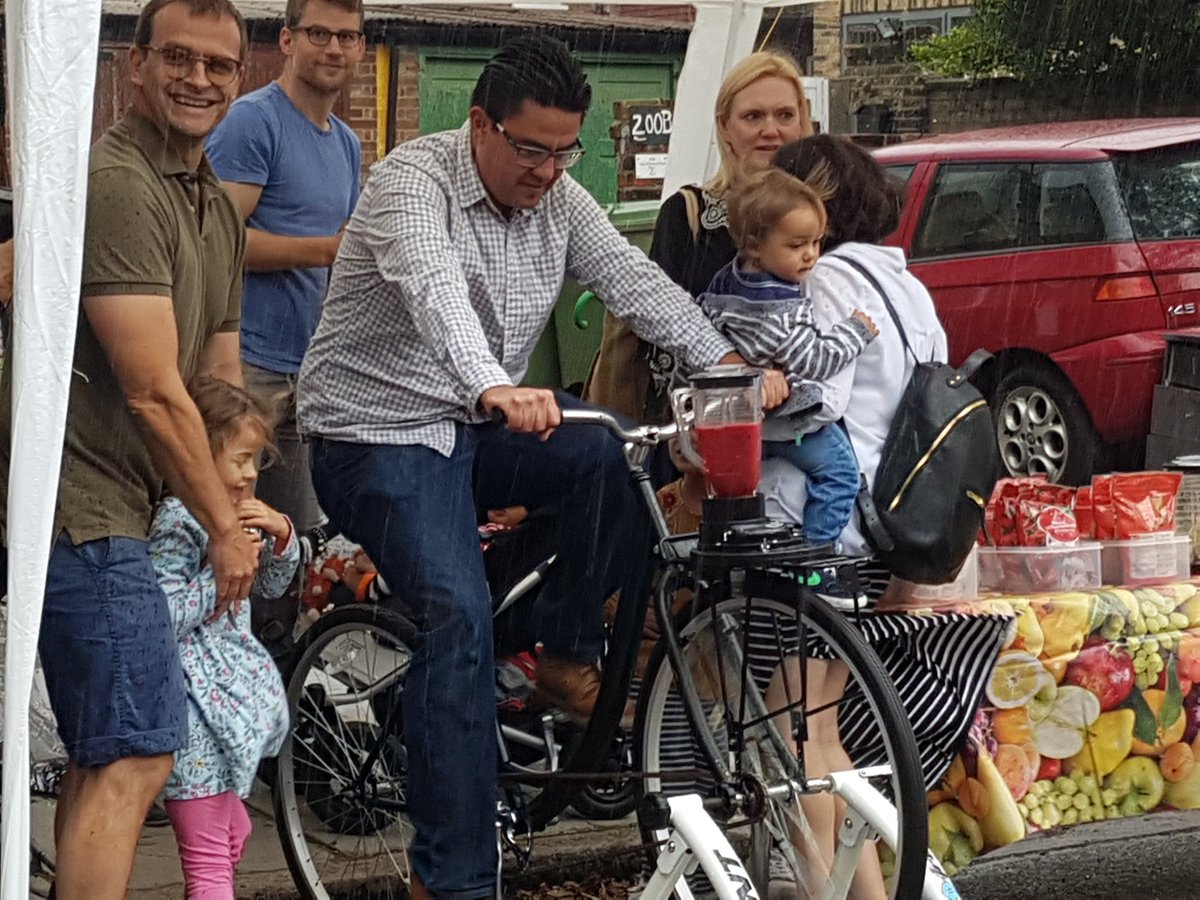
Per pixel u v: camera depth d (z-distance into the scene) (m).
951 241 8.75
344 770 4.32
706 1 6.60
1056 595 4.27
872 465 3.93
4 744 2.99
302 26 5.23
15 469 2.98
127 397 3.35
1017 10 13.50
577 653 4.04
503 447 3.98
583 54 11.15
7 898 2.97
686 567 3.67
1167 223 8.16
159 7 3.44
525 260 3.95
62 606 3.32
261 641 4.71
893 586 4.20
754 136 4.70
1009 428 8.52
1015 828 4.09
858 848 3.62
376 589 4.46
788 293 3.92
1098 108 13.41
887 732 3.46
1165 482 4.52
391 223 3.77
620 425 3.68
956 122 13.92
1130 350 8.04
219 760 3.61
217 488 3.44
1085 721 4.22
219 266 3.71
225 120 5.20
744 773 3.62
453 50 11.61
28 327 2.96
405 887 4.32
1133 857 5.02
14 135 2.98
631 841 4.78
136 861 4.55
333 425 3.90
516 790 4.07
